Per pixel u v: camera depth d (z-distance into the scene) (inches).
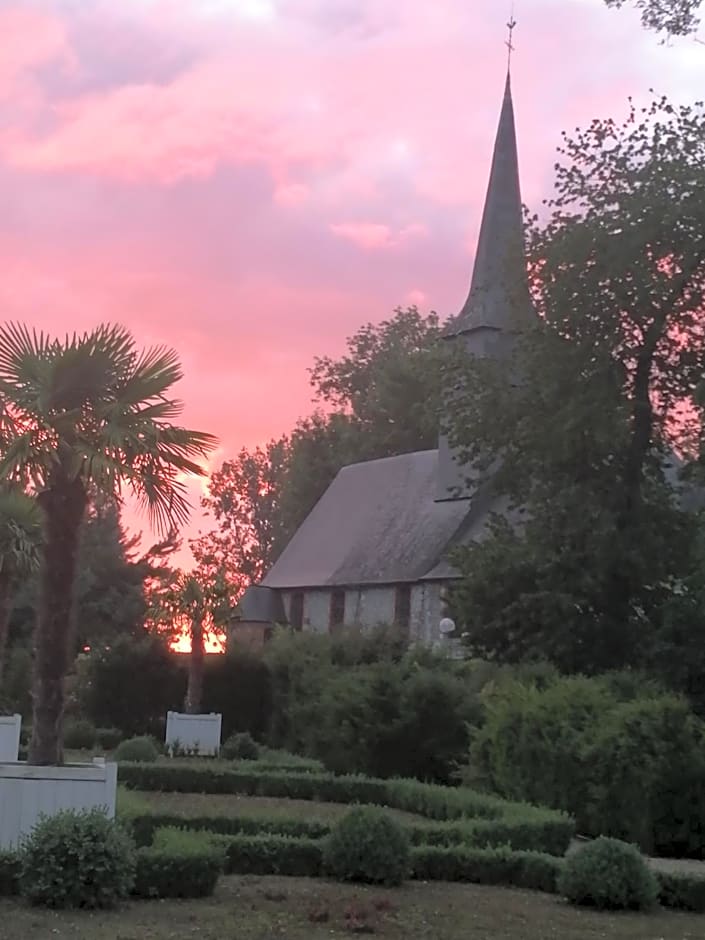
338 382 3248.0
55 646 529.0
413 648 1317.7
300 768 1024.9
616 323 1246.3
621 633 1187.3
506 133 2187.5
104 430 537.6
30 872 421.7
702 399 1141.7
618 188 1272.1
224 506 3661.4
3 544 1114.7
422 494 2290.8
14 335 541.6
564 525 1238.9
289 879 509.7
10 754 1007.0
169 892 451.2
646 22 869.8
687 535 1240.8
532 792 772.0
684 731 709.3
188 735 1293.1
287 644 1531.7
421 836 575.5
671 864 652.7
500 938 403.9
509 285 1406.3
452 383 1407.5
